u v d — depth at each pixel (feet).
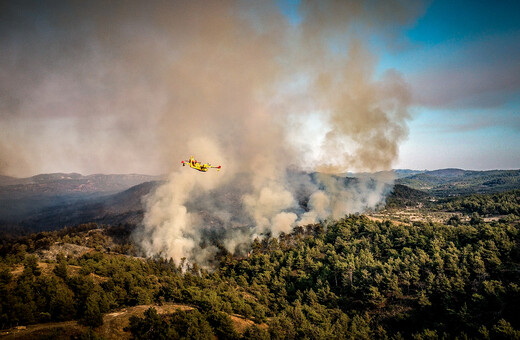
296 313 284.00
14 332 204.33
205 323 228.84
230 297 308.60
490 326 236.43
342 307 326.65
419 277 322.96
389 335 272.92
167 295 315.99
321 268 401.08
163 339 209.46
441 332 251.19
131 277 325.62
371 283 327.47
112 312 258.57
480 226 418.51
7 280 276.00
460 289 273.54
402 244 404.98
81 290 266.36
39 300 247.09
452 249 342.44
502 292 252.62
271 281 400.67
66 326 216.54
